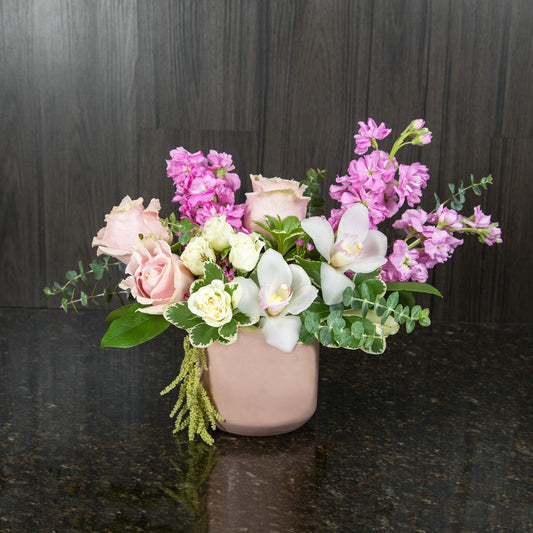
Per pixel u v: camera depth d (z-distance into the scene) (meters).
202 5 1.24
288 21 1.24
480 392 1.00
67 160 1.30
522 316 1.34
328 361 1.11
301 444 0.83
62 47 1.26
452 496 0.73
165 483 0.75
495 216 1.30
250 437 0.83
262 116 1.28
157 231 0.73
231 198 0.75
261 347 0.75
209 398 0.80
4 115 1.29
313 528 0.67
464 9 1.23
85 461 0.79
